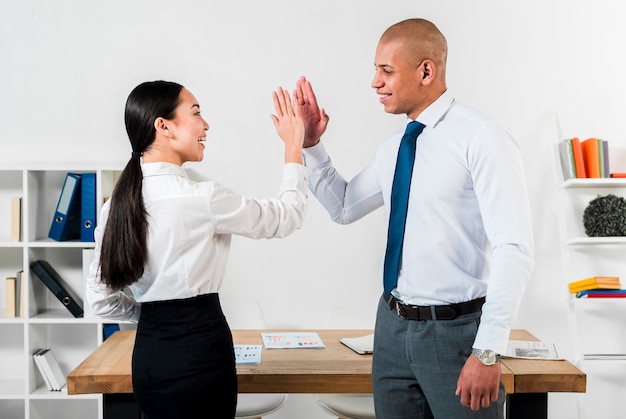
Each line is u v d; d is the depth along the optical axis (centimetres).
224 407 168
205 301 167
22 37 326
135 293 171
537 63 330
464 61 329
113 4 326
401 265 174
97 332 327
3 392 310
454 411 163
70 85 327
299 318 333
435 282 166
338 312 310
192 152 173
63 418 332
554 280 331
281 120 189
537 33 329
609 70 330
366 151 330
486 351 151
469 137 162
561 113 330
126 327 316
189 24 327
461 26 328
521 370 208
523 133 331
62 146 329
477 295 165
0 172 329
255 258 331
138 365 165
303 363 220
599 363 332
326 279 332
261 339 255
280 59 328
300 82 195
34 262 314
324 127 196
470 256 166
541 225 331
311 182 204
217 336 166
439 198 166
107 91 328
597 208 322
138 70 327
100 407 316
